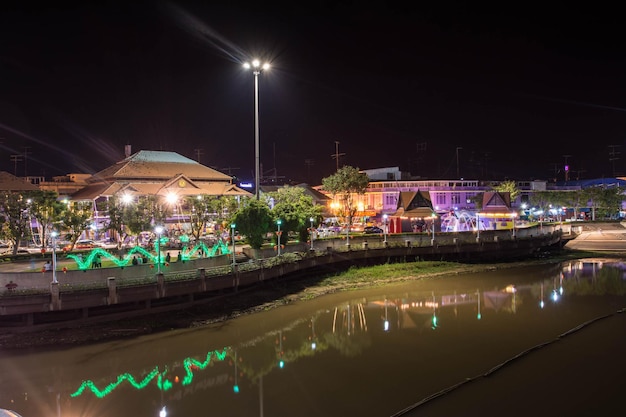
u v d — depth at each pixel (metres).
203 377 24.98
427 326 34.12
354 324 34.81
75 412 21.20
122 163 82.44
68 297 29.84
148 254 42.00
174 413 20.97
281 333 32.62
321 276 50.31
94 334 30.34
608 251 74.06
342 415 20.59
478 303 41.19
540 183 121.62
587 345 29.14
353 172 83.62
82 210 52.88
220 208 62.50
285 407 21.39
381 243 58.25
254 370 25.92
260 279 40.94
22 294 28.89
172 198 64.38
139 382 24.39
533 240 68.38
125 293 31.84
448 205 100.06
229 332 32.69
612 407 20.89
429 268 57.16
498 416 20.27
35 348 28.17
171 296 35.16
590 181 136.12
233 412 21.00
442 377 24.53
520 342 30.05
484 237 65.19
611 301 41.12
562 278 53.09
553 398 21.88
